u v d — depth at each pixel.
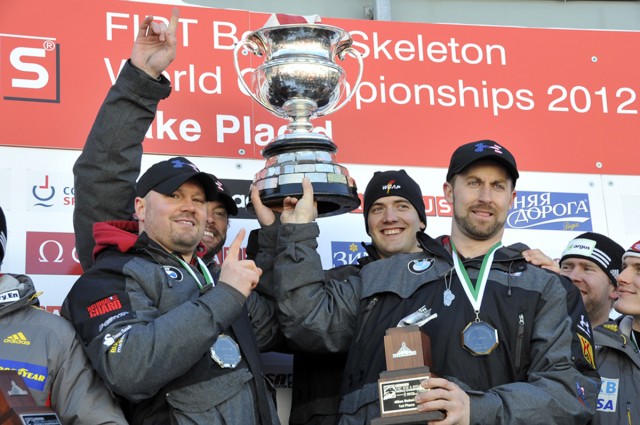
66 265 4.38
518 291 3.58
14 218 4.35
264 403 3.50
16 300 3.43
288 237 3.84
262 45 4.30
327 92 4.23
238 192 4.68
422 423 3.21
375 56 4.98
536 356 3.50
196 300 3.31
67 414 3.33
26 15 4.55
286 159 4.09
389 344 3.28
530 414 3.32
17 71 4.49
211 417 3.35
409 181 4.25
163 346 3.20
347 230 4.76
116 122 3.81
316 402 4.05
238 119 4.76
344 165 4.82
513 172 3.76
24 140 4.43
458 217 3.75
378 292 3.73
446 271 3.71
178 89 4.69
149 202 3.61
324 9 5.21
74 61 4.58
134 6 4.72
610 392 4.10
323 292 3.82
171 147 4.63
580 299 3.66
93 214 3.87
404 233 4.19
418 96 4.99
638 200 5.14
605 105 5.21
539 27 5.39
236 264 3.37
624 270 4.32
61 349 3.40
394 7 5.29
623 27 5.55
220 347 3.45
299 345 3.83
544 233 4.98
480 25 5.15
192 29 4.78
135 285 3.44
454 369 3.46
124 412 3.47
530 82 5.15
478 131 5.03
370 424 3.26
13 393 3.07
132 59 3.84
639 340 4.34
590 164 5.12
